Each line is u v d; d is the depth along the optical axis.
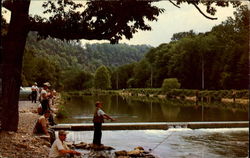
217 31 103.94
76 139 15.99
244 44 77.75
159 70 119.12
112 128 19.59
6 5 13.27
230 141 15.78
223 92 61.44
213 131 19.36
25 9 13.34
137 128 19.73
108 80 152.62
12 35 13.34
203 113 30.34
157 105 44.22
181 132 18.84
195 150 13.55
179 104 47.12
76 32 13.73
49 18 13.91
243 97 55.00
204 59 99.62
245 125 20.94
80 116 25.91
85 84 154.12
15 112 13.67
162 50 123.69
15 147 11.11
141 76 141.88
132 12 13.28
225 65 81.62
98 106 14.02
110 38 14.29
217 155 12.60
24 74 64.62
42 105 18.52
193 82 103.44
